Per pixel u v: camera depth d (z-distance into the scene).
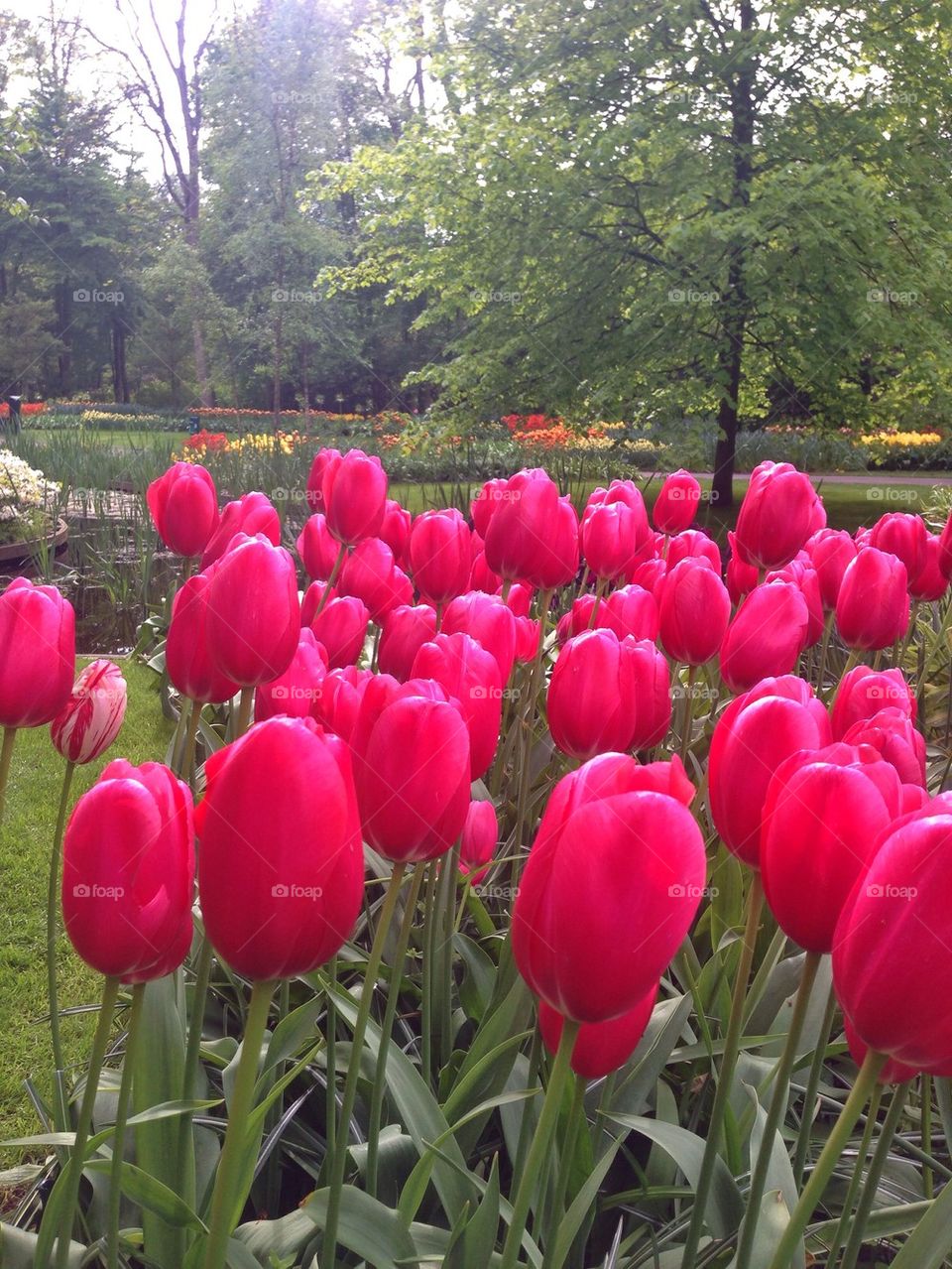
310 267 20.92
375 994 2.26
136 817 0.96
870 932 0.85
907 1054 0.87
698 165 15.53
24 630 1.43
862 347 15.58
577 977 0.89
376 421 22.92
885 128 16.98
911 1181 1.83
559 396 17.03
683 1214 1.61
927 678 4.46
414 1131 1.38
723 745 1.16
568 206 16.48
